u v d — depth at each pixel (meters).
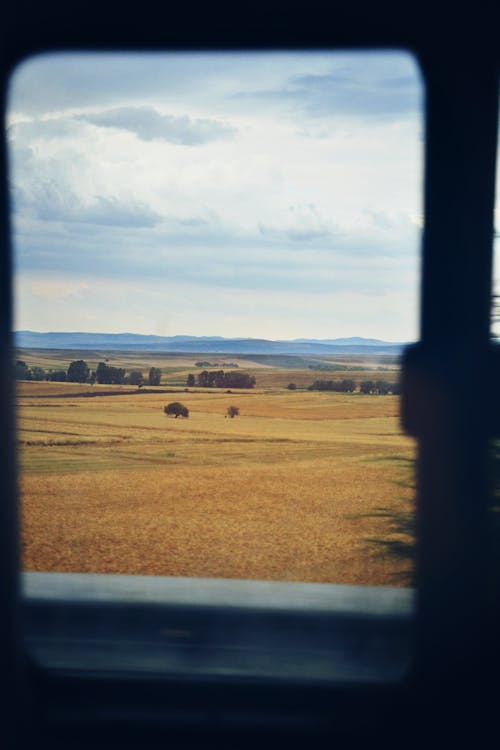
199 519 26.55
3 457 1.80
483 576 1.90
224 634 2.16
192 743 1.91
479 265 1.93
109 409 53.59
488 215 1.93
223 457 42.84
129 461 40.12
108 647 2.11
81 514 27.14
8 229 1.84
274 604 2.29
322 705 1.92
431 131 1.93
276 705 1.95
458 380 1.92
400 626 2.09
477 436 1.90
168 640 2.13
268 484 34.78
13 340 1.83
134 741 1.93
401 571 2.30
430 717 1.89
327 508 28.45
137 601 2.33
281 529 24.42
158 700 1.98
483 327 1.93
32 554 18.27
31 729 1.89
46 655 2.06
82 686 1.95
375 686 1.94
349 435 48.34
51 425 46.41
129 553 19.69
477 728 1.86
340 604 2.28
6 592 1.82
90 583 2.50
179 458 42.09
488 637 1.90
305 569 17.55
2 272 1.81
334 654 2.06
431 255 1.96
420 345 1.96
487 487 1.90
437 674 1.91
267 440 47.69
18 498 1.84
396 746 1.87
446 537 1.91
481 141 1.91
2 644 1.84
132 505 29.44
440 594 1.92
